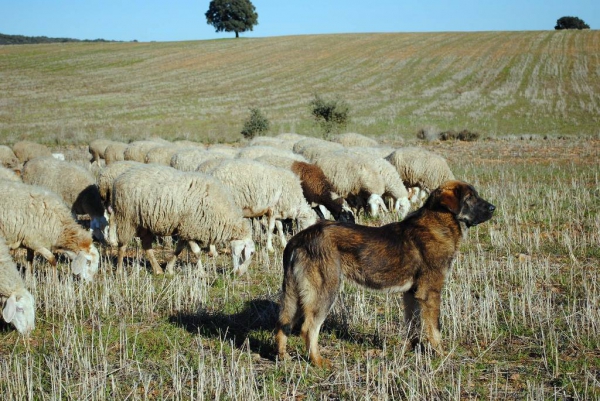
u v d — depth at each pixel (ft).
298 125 124.16
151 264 34.04
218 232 32.65
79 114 140.97
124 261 36.96
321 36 278.05
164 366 21.06
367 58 215.72
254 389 19.10
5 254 24.29
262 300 27.76
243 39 281.95
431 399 17.98
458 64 197.26
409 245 20.74
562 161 76.07
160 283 31.37
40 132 118.73
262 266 34.73
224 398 18.47
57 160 45.09
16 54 238.48
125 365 20.80
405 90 166.81
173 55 236.22
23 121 132.46
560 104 141.59
